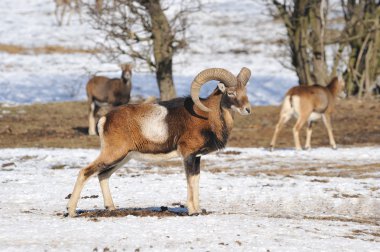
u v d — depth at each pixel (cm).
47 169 7350
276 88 15588
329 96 9138
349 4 14075
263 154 8612
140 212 4659
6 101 13612
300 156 8431
